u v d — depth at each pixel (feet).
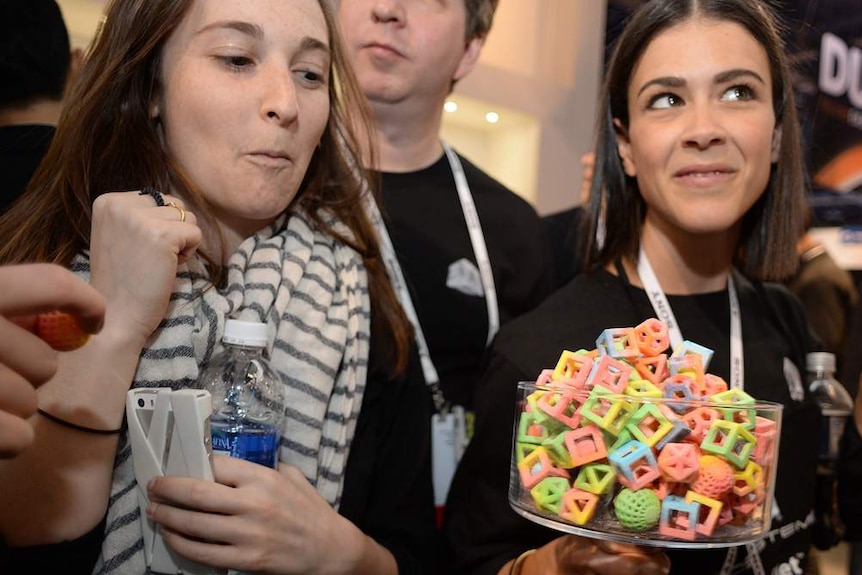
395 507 3.71
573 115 10.09
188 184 3.20
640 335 2.82
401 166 5.58
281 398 3.16
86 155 3.22
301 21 3.22
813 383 4.25
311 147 3.37
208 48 3.11
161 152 3.29
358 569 3.10
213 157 3.13
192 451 2.66
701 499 2.37
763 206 4.30
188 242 2.85
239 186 3.14
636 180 4.19
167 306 2.97
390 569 3.38
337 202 3.97
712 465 2.38
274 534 2.77
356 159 4.05
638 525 2.38
